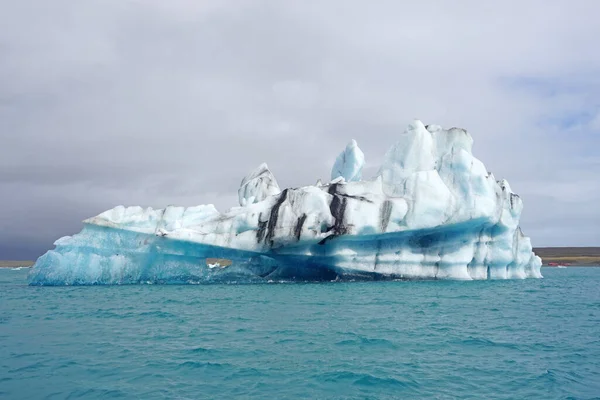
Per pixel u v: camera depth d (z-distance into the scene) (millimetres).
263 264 38594
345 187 37219
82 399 9094
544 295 29219
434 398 9211
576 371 11094
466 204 34750
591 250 141125
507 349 13312
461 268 37156
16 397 9195
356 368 11203
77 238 35594
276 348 13281
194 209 37531
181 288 32875
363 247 36125
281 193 35344
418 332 15805
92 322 18078
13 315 20078
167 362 11695
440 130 39750
